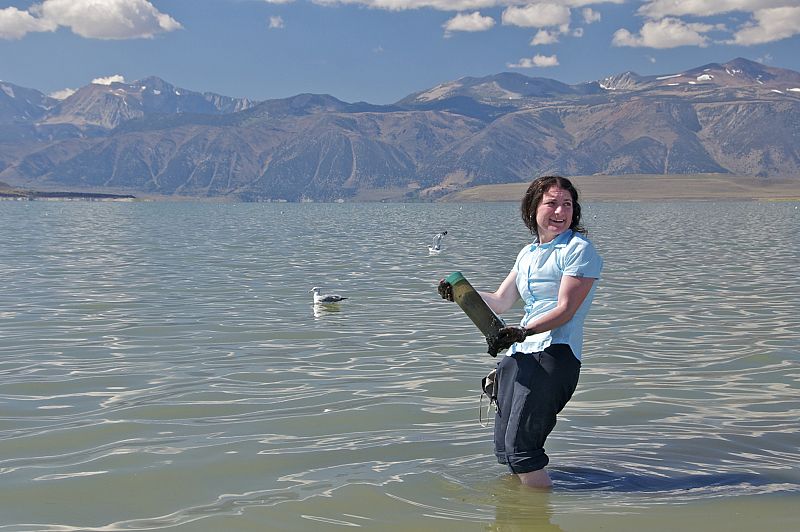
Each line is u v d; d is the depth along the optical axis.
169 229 82.31
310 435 9.86
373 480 8.20
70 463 8.73
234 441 9.57
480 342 16.55
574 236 8.17
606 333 17.61
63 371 13.59
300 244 54.59
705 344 16.23
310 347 15.95
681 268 35.03
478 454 9.08
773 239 61.44
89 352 15.34
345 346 16.08
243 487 8.00
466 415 10.75
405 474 8.38
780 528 6.98
